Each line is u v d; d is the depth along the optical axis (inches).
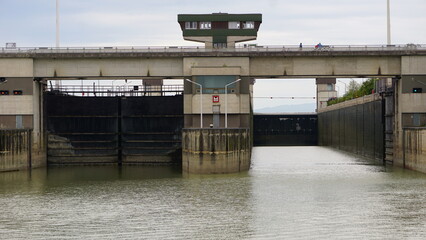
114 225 1800.0
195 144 2903.5
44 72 3240.7
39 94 3339.1
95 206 2105.1
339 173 3004.4
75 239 1651.1
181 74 3238.2
